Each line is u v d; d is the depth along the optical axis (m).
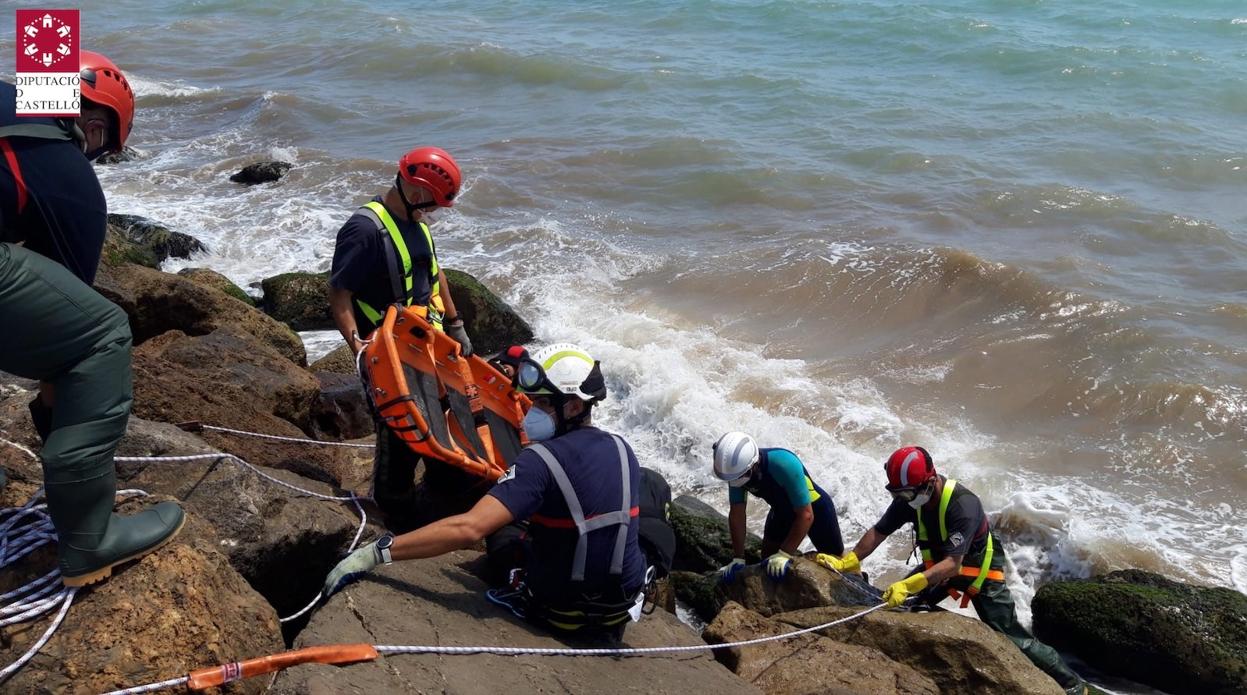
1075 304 12.34
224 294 8.16
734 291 13.16
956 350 11.52
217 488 4.51
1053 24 28.05
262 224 15.29
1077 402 10.52
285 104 22.03
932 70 24.05
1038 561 8.47
